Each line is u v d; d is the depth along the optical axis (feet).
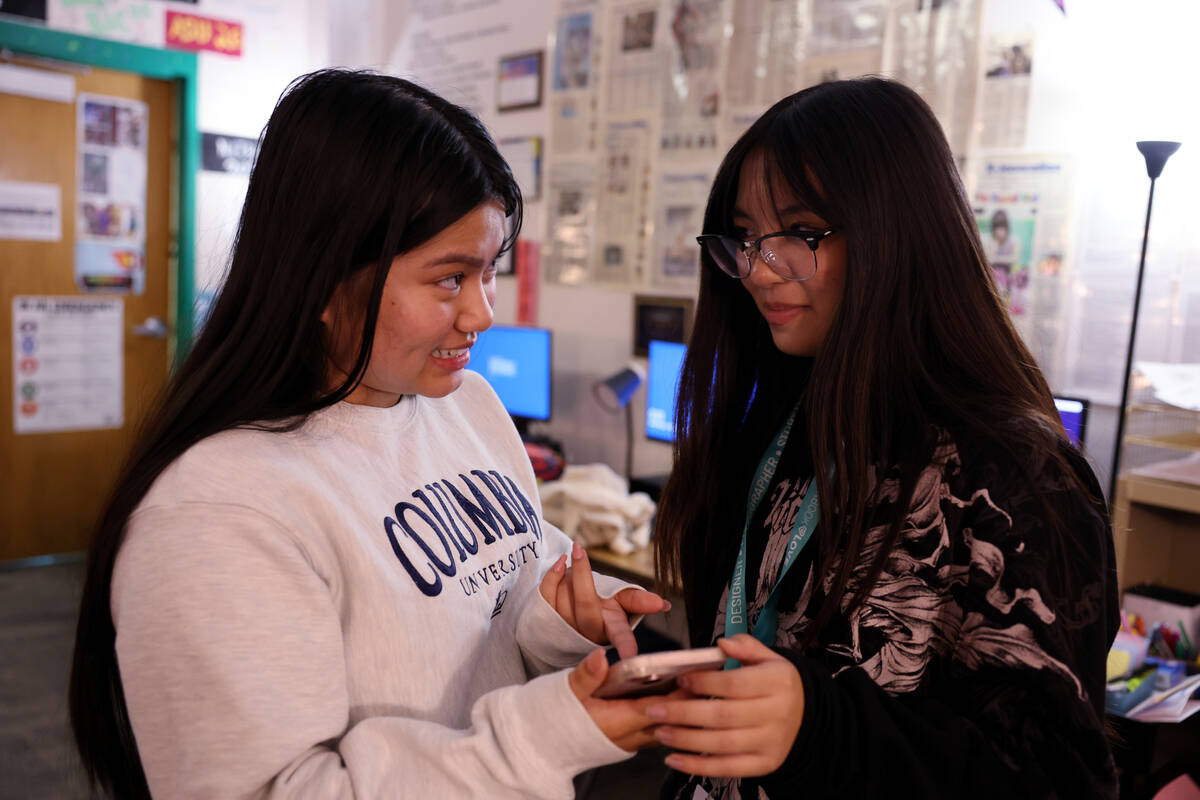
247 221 2.56
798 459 3.02
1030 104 7.63
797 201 2.68
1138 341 7.24
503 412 3.55
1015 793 2.11
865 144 2.55
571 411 11.95
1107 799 2.17
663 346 9.29
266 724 2.20
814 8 9.04
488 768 2.18
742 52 9.70
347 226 2.41
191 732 2.21
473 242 2.50
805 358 3.28
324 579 2.44
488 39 12.95
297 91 2.52
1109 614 2.38
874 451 2.58
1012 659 2.18
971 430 2.40
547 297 12.20
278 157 2.49
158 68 14.17
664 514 3.47
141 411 2.82
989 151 7.90
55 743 8.71
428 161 2.41
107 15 13.70
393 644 2.51
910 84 8.32
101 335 14.38
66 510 14.30
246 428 2.48
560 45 11.82
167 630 2.22
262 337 2.51
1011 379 2.56
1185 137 6.91
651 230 10.77
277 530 2.34
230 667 2.20
